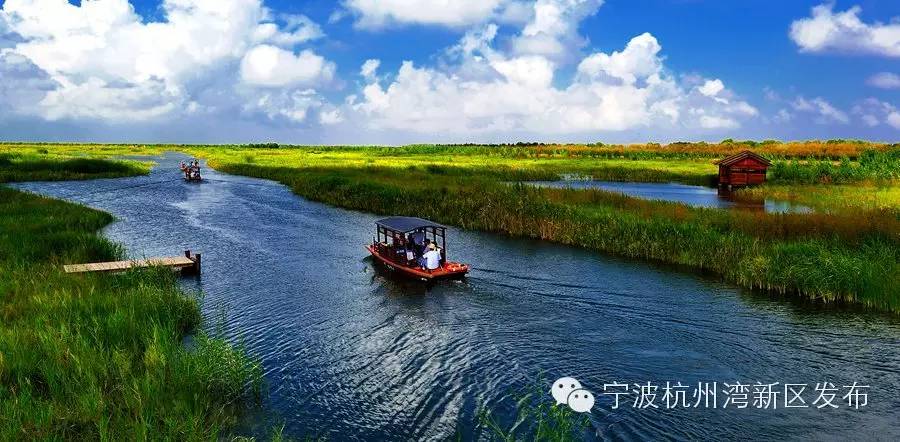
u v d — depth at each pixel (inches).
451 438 449.7
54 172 2664.9
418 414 486.3
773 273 855.1
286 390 523.8
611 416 481.4
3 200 1494.8
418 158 4271.7
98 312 595.5
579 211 1295.5
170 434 396.5
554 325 704.4
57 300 617.6
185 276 927.7
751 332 680.4
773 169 2442.2
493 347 632.4
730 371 572.7
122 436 386.9
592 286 877.2
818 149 3927.2
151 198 1973.4
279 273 955.3
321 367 576.7
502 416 482.9
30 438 376.5
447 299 810.2
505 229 1353.3
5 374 453.7
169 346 536.1
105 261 933.2
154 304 644.1
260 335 662.5
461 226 1429.6
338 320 719.1
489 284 888.3
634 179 2753.4
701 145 5191.9
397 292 844.0
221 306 766.5
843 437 453.4
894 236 892.6
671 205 1396.4
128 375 476.4
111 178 2741.1
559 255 1096.8
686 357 606.9
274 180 2689.5
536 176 2716.5
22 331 523.5
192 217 1555.1
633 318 729.6
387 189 1763.0
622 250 1111.6
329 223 1478.8
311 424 466.0
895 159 2404.0
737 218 1139.9
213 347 514.3
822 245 889.5
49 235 992.9
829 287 798.5
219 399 482.9
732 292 844.6
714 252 980.6
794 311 756.6
